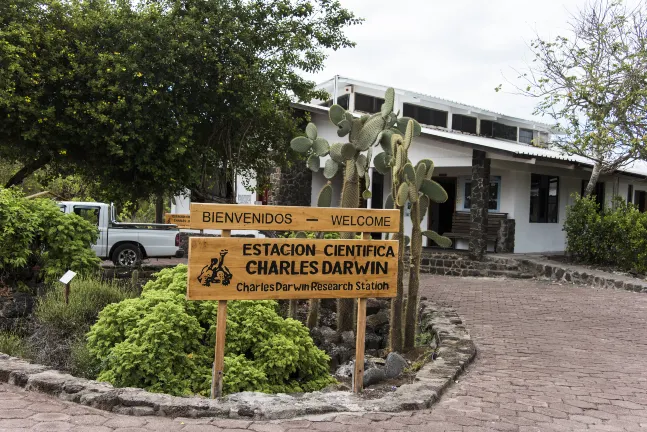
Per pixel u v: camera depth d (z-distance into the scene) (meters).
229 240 4.20
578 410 4.25
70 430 3.41
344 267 4.49
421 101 19.58
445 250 15.30
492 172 15.79
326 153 7.87
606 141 13.30
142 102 11.98
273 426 3.65
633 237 12.80
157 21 12.46
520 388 4.78
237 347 5.07
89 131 12.02
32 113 11.61
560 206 17.05
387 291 4.60
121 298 8.14
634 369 5.49
